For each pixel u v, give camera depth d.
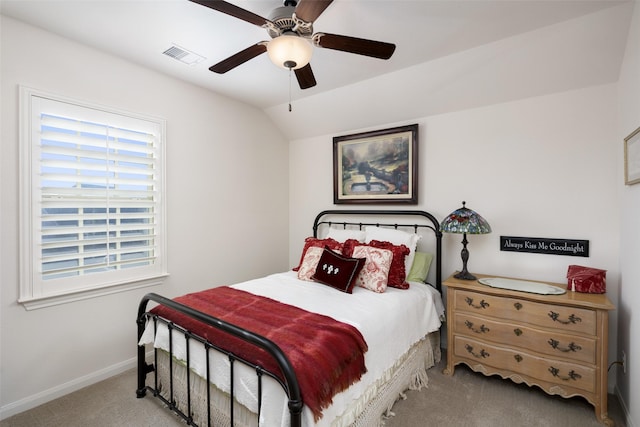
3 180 1.81
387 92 2.76
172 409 1.79
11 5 1.70
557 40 1.94
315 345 1.40
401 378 1.99
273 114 3.53
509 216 2.47
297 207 3.85
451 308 2.30
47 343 1.99
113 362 2.30
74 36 2.02
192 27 1.91
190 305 1.93
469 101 2.57
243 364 1.41
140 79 2.42
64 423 1.78
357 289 2.35
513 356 2.06
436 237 2.76
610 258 2.09
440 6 1.69
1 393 1.82
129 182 2.37
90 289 2.16
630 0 1.64
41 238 1.96
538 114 2.34
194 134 2.82
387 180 3.07
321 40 1.54
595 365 1.81
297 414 1.12
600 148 2.12
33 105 1.90
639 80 1.62
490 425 1.76
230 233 3.17
